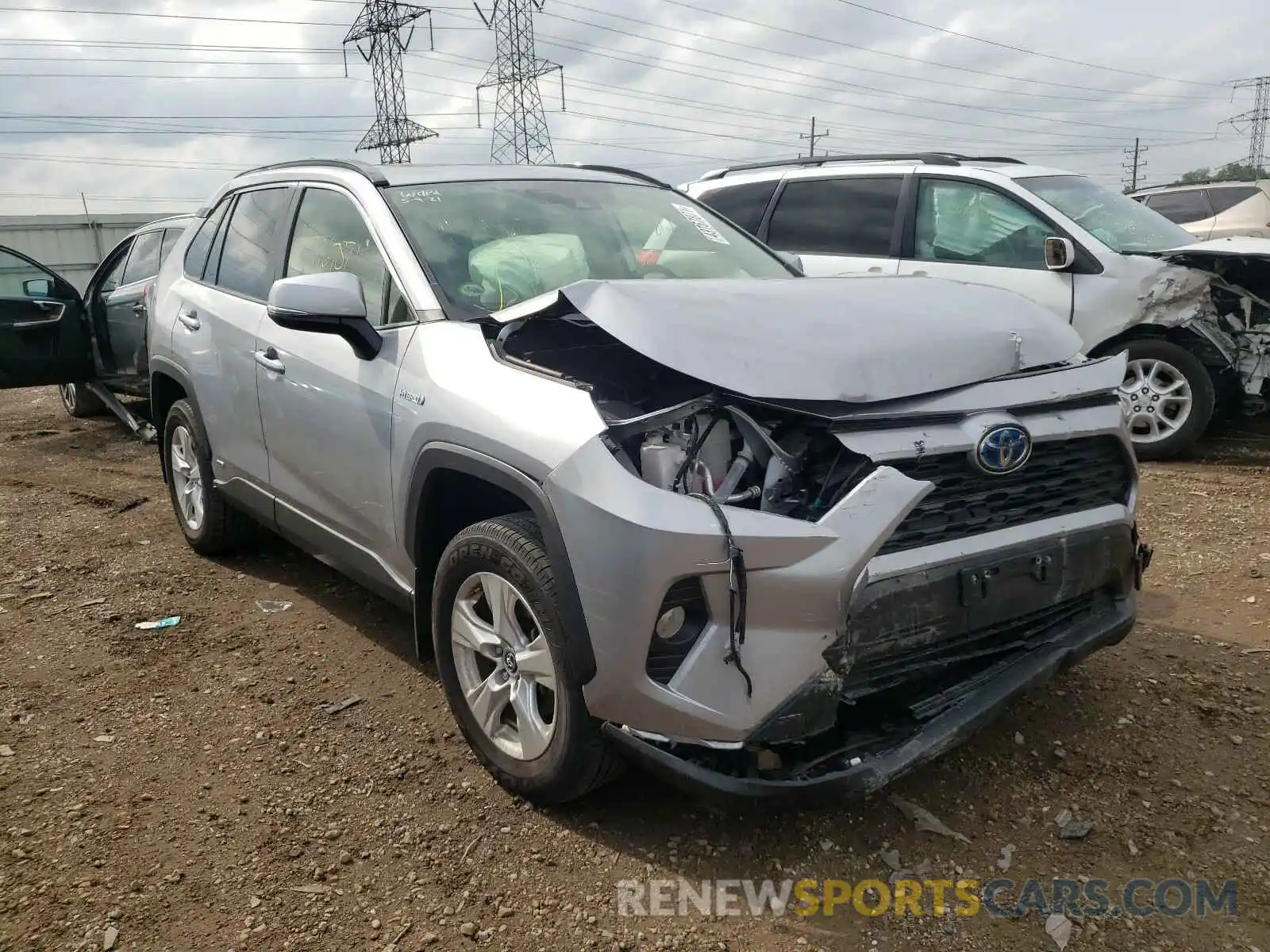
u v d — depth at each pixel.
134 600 4.54
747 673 2.31
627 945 2.35
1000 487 2.67
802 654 2.33
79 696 3.61
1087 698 3.42
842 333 2.66
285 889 2.55
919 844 2.70
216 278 4.62
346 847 2.72
